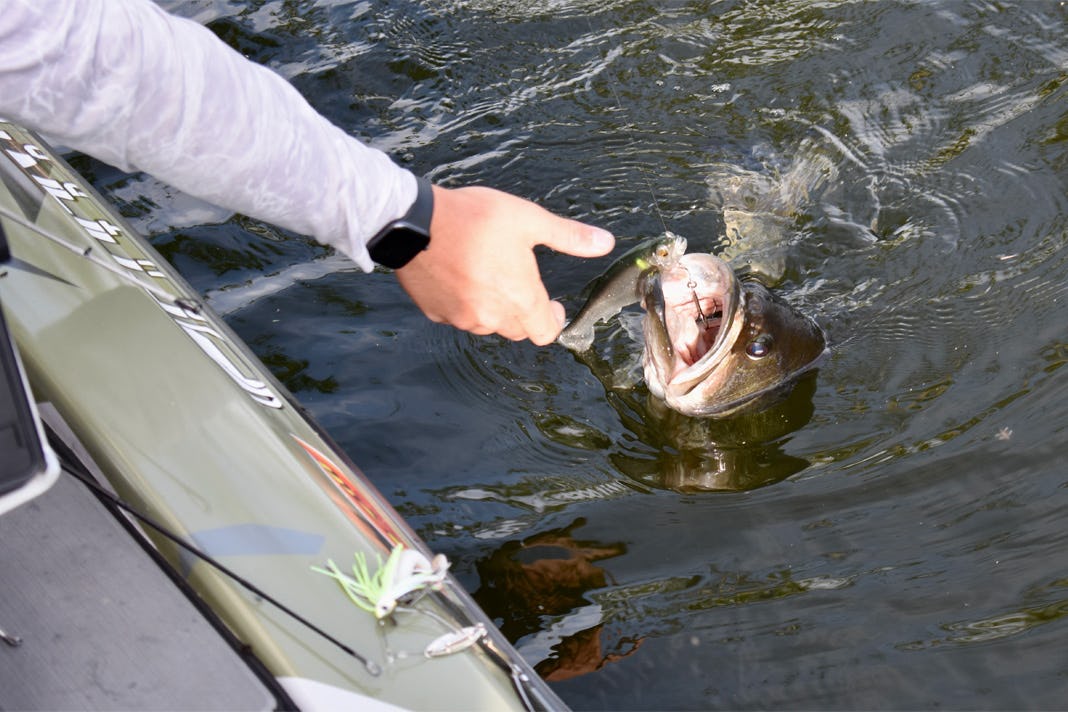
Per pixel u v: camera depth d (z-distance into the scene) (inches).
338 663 69.8
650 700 98.0
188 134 59.9
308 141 64.9
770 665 101.4
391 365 144.6
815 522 120.1
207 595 73.4
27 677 65.7
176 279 117.3
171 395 87.6
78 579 71.3
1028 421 131.5
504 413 138.4
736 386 138.0
